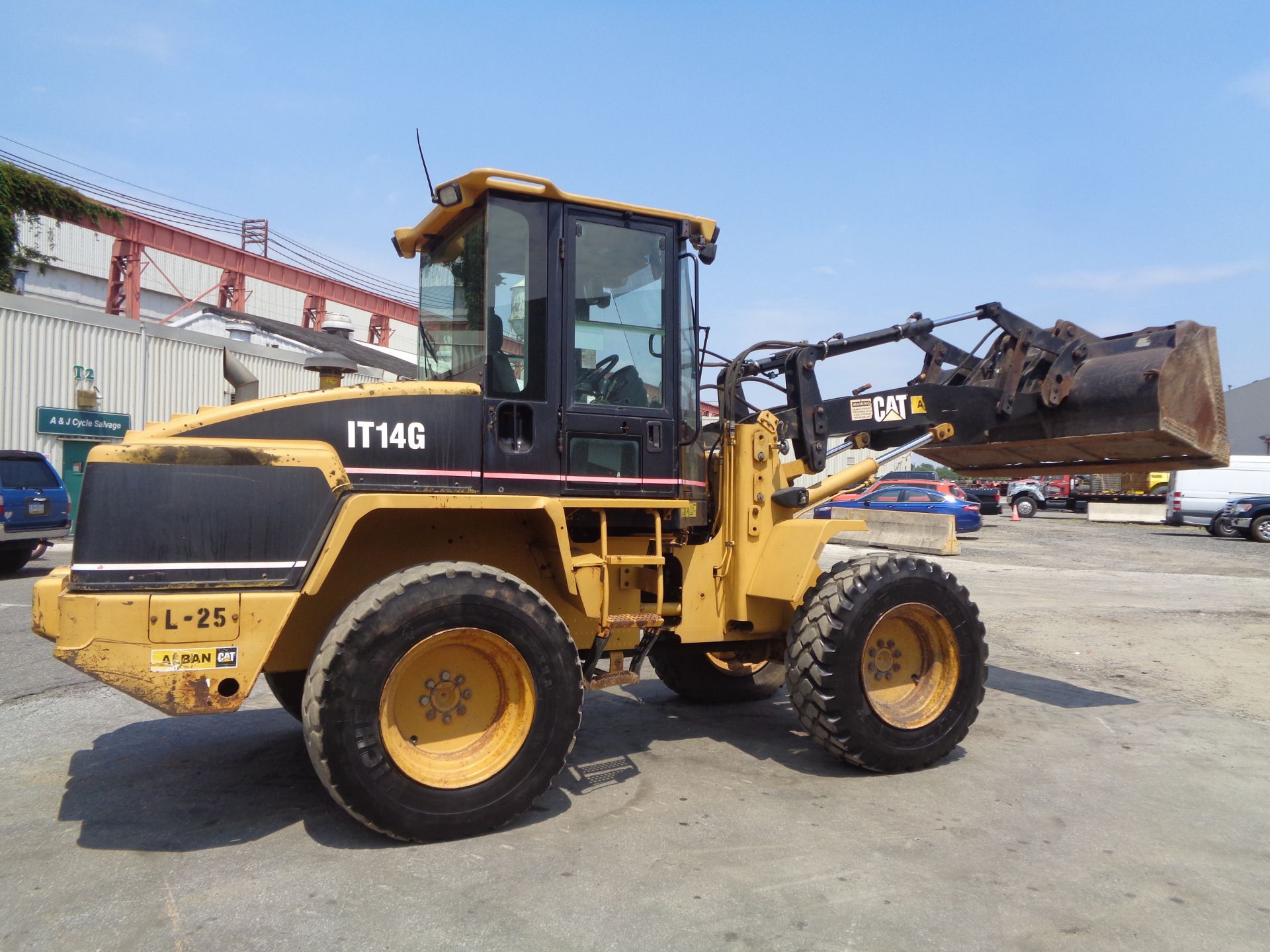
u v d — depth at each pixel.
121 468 3.38
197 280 38.50
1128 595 11.97
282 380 21.98
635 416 4.33
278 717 5.60
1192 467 5.74
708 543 4.80
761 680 6.24
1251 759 4.87
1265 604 11.06
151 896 3.11
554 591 4.40
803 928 2.90
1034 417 5.93
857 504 23.44
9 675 6.63
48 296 34.19
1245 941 2.86
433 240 4.81
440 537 4.23
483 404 3.97
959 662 4.71
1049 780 4.46
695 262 4.64
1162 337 5.56
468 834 3.59
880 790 4.29
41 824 3.80
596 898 3.10
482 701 3.78
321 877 3.25
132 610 3.28
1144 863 3.45
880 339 5.86
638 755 4.88
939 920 2.97
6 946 2.76
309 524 3.57
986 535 23.56
